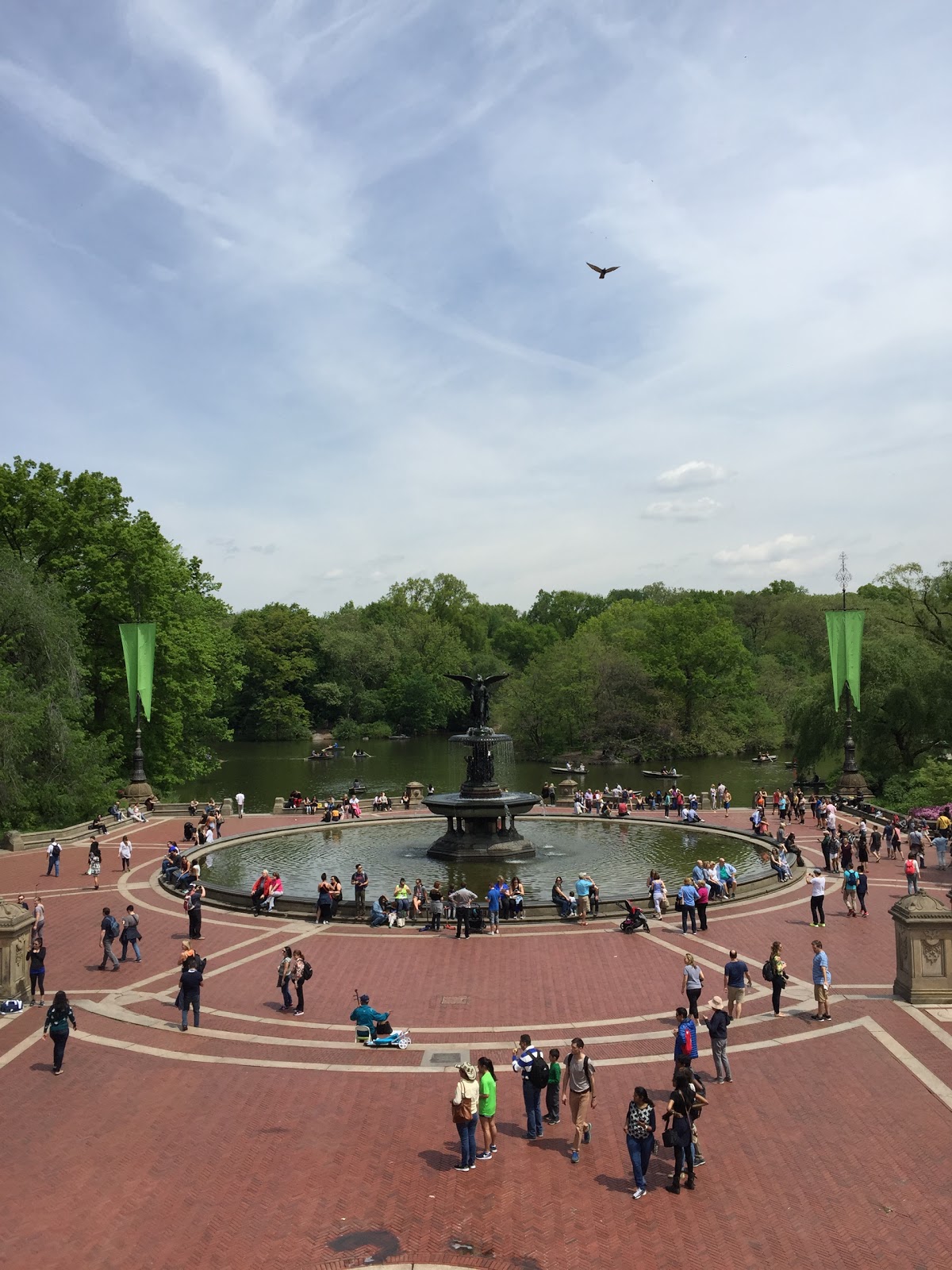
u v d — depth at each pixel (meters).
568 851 48.53
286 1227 14.02
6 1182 15.39
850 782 63.66
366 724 150.88
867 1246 13.35
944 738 69.25
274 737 147.38
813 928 32.75
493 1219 14.19
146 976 27.48
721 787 65.94
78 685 57.97
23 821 54.28
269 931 32.91
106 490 66.38
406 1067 20.39
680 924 33.44
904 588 76.06
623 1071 20.05
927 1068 19.39
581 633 140.12
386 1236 13.77
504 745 122.44
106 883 41.50
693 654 116.69
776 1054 20.64
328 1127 17.39
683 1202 14.62
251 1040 22.16
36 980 24.97
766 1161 15.82
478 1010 24.34
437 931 32.75
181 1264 13.13
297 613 153.25
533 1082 16.81
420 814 61.75
